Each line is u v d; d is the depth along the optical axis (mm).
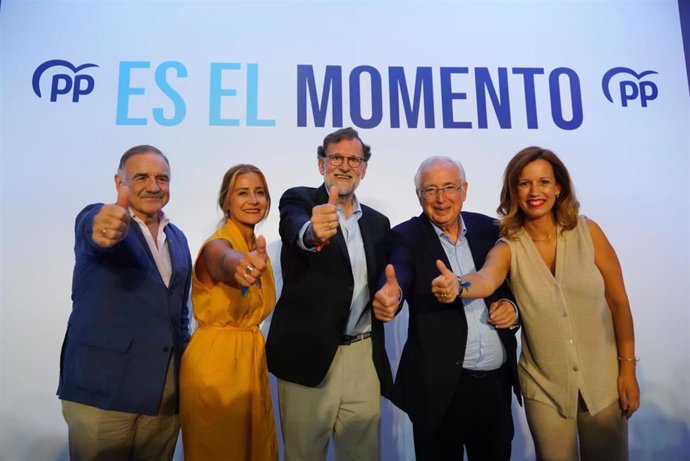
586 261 1803
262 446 1816
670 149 2561
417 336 1869
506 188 1947
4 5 2531
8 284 2297
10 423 2215
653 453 2326
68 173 2404
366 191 2461
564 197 1858
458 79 2578
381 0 2629
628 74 2617
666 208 2504
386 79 2559
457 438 1820
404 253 1919
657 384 2361
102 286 1883
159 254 1999
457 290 1611
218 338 1828
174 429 1952
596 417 1815
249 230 2020
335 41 2586
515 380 1838
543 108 2572
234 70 2535
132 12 2564
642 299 2420
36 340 2270
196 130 2471
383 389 1923
